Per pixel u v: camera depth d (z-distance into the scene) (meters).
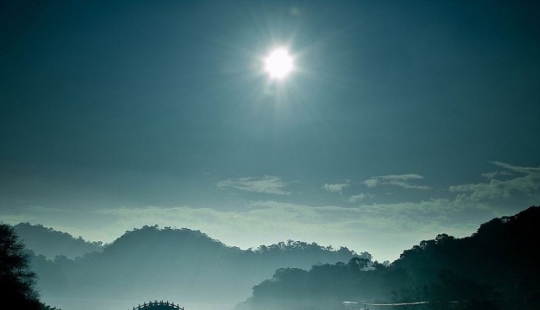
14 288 159.00
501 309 194.25
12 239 168.62
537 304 193.62
